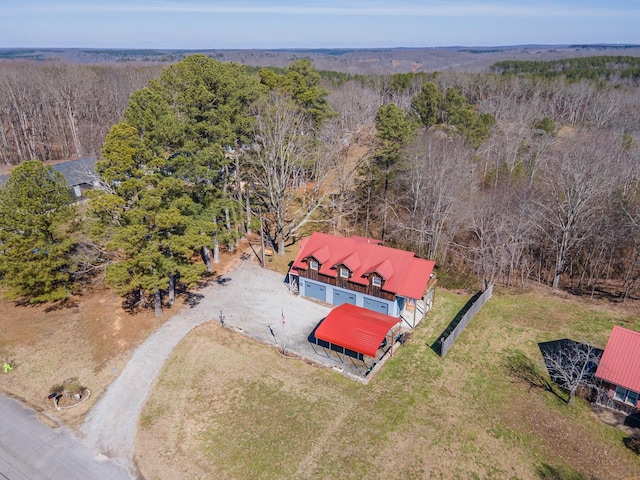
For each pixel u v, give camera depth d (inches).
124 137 1328.7
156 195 1396.4
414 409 1165.7
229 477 989.8
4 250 1520.7
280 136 1862.7
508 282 1852.9
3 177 2559.1
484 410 1169.4
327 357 1366.9
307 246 1708.9
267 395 1211.9
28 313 1588.3
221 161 1715.1
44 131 4052.7
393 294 1496.1
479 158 2559.1
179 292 1732.3
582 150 2036.2
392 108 2066.9
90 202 1302.9
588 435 1091.3
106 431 1113.4
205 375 1289.4
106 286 1759.4
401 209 2329.0
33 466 1015.0
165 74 1632.6
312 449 1049.5
